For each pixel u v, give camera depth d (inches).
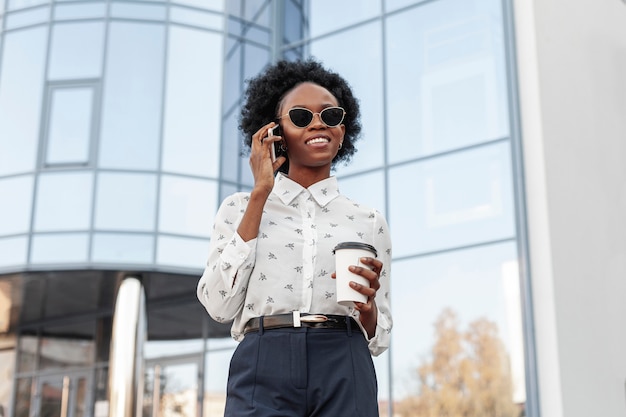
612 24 311.7
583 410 321.1
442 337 396.2
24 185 492.7
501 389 367.9
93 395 572.1
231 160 503.2
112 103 496.4
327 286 82.6
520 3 402.3
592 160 323.0
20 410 601.0
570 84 335.0
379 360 415.5
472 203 400.8
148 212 481.7
